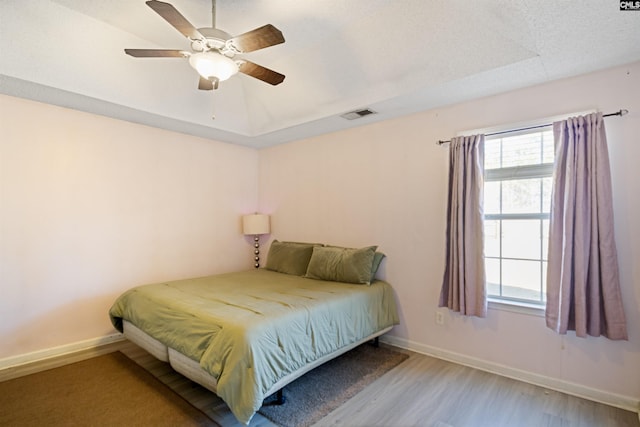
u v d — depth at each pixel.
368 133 3.72
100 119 3.41
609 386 2.35
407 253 3.38
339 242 3.97
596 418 2.18
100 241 3.42
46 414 2.20
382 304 3.24
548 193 2.68
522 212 2.80
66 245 3.21
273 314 2.31
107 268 3.47
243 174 4.78
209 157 4.38
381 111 3.30
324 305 2.64
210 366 2.05
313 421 2.15
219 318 2.23
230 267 4.61
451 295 2.96
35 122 3.03
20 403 2.33
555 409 2.28
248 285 3.29
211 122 3.79
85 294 3.32
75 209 3.26
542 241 2.70
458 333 3.03
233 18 2.43
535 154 2.74
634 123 2.30
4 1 2.15
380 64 2.76
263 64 3.09
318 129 3.93
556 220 2.47
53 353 3.12
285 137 4.30
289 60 3.01
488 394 2.47
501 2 1.98
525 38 2.13
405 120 3.42
